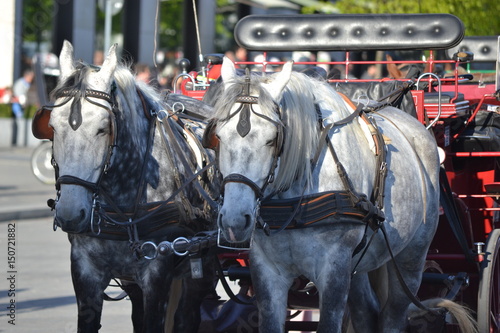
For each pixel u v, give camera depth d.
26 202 26.48
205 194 10.02
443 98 12.16
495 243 11.49
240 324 11.73
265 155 8.39
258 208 8.48
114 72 9.45
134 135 9.76
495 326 11.67
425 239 10.88
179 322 11.25
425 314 11.45
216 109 8.53
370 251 9.99
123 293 11.67
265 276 9.33
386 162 9.94
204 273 11.21
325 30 14.55
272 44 14.80
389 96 11.79
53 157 9.29
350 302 11.02
